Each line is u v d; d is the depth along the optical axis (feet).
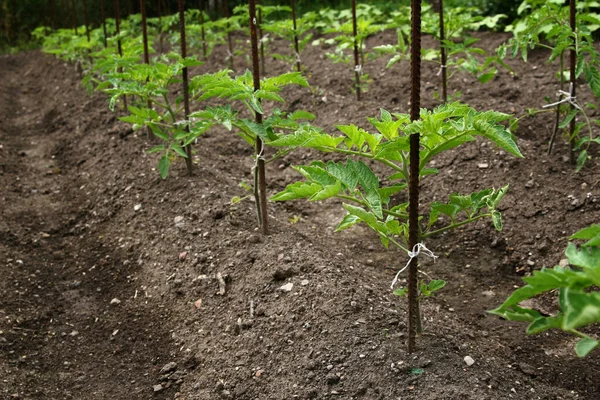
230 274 6.04
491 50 9.93
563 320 3.46
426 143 4.89
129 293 6.33
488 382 5.06
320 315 5.52
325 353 5.30
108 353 5.83
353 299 5.57
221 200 6.81
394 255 6.54
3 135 9.41
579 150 7.13
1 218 7.29
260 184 6.25
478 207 5.03
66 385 5.58
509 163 7.05
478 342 5.50
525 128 7.77
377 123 4.84
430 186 7.14
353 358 5.24
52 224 7.29
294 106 8.96
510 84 8.73
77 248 6.95
